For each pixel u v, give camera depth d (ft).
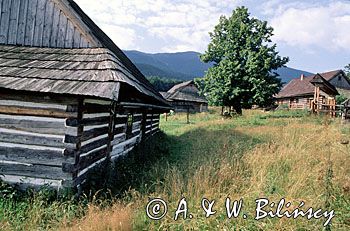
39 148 20.61
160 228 16.17
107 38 43.29
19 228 16.34
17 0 26.96
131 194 21.18
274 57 99.96
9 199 19.27
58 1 26.22
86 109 21.33
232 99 98.17
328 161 24.54
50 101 20.43
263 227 15.85
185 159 33.65
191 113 145.38
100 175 23.02
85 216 17.26
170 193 20.95
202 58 109.81
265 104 98.43
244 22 104.68
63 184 20.16
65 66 21.76
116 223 15.81
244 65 98.32
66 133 20.24
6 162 20.80
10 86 18.65
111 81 18.78
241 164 26.32
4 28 26.99
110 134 26.99
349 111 61.87
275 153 29.25
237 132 53.31
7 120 20.85
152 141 44.11
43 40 26.40
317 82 84.84
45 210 18.07
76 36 25.95
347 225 16.44
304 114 84.48
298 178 21.93
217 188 20.90
